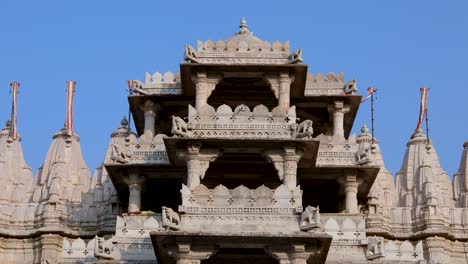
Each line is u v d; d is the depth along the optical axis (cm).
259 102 8538
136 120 8819
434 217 9175
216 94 8500
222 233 6462
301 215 6631
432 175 9594
